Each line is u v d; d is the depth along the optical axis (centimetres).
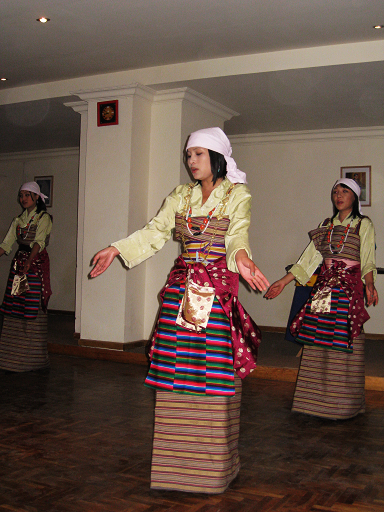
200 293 222
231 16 459
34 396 402
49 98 652
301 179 791
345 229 366
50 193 972
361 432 329
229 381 221
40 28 493
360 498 227
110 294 589
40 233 489
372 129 746
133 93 580
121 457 271
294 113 695
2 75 629
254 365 231
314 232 381
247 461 270
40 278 494
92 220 605
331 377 362
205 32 496
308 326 369
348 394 360
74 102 648
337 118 713
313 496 228
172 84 588
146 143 610
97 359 579
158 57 563
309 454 284
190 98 607
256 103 655
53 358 575
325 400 361
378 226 745
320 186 779
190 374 223
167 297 231
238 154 832
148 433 314
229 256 214
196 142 228
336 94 612
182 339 225
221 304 223
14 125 791
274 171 808
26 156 994
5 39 520
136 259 237
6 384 442
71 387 436
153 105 616
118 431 317
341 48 516
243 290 817
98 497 222
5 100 682
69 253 952
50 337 659
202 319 220
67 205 956
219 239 228
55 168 970
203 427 227
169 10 451
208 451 227
